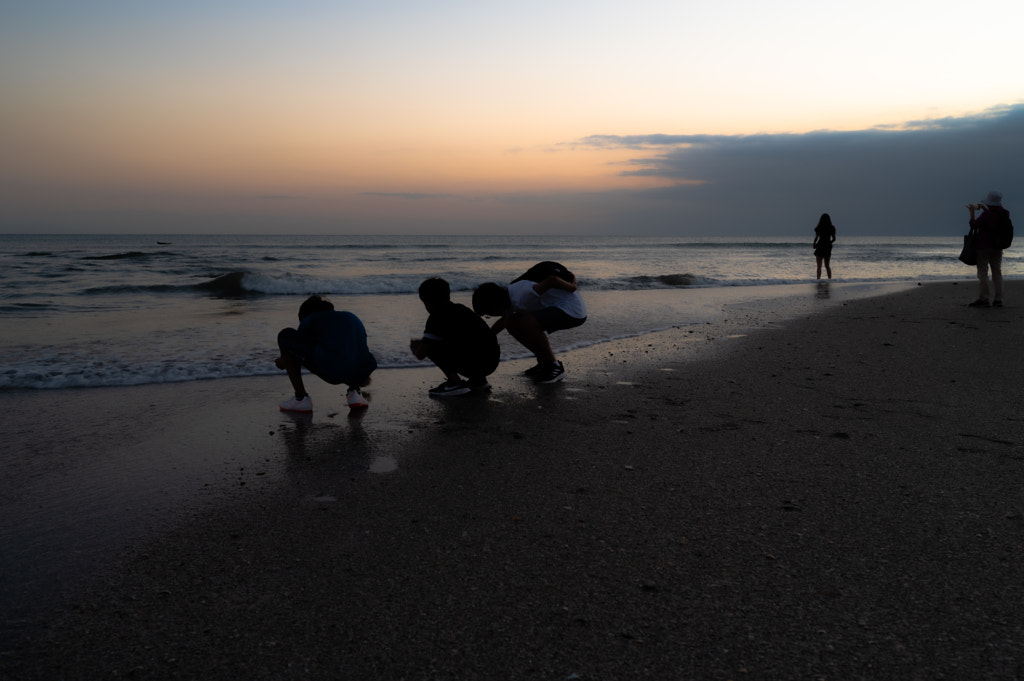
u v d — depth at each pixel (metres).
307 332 4.57
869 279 19.00
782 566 2.29
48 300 12.15
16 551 2.51
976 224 10.18
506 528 2.67
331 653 1.83
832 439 3.81
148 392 5.14
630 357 6.61
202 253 36.44
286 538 2.61
